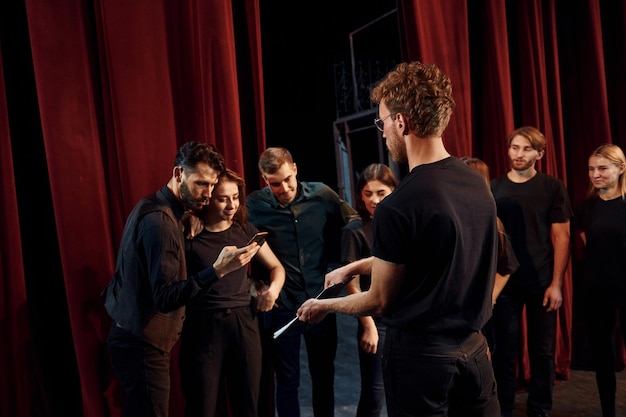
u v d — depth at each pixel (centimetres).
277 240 243
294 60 665
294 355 245
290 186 234
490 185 283
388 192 220
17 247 215
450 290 141
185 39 239
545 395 268
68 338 242
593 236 264
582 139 343
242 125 271
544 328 268
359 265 180
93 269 226
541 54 320
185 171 188
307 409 303
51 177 219
